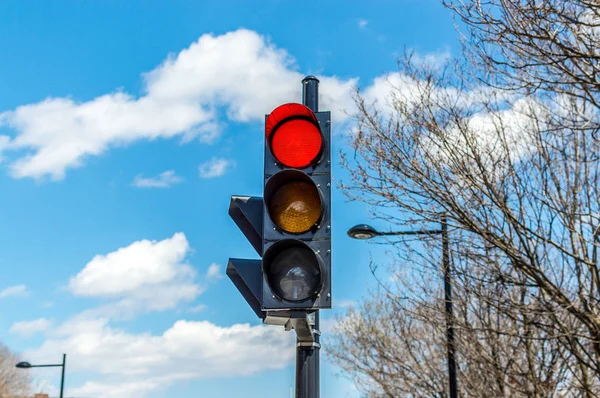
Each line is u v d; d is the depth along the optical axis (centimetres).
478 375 1459
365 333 2527
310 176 554
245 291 574
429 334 2044
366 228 1372
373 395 2522
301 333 562
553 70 1034
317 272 534
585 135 1173
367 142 1205
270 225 545
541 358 1359
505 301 1161
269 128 562
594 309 1131
